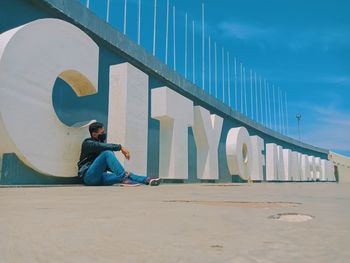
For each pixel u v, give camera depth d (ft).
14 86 16.57
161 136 32.50
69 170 20.26
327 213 6.59
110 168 19.39
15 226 4.84
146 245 3.65
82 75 21.65
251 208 7.47
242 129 49.65
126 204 8.13
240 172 47.75
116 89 25.82
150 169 33.12
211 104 50.24
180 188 18.39
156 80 36.88
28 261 2.99
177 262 2.97
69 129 20.39
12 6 20.67
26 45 17.37
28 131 17.33
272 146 65.82
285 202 9.27
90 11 27.14
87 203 8.27
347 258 3.13
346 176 130.93
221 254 3.26
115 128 25.30
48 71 18.85
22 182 18.62
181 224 5.11
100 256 3.18
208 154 38.88
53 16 23.68
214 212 6.61
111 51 29.91
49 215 6.02
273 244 3.71
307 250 3.43
